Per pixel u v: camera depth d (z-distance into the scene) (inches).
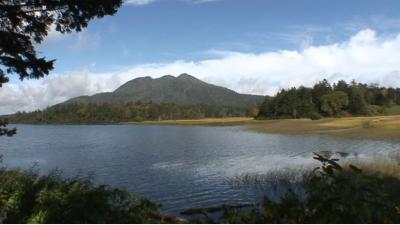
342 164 1087.6
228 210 217.8
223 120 7352.4
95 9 464.1
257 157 1636.3
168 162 1534.2
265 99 6742.1
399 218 164.9
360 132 3019.2
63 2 457.7
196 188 968.3
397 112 6077.8
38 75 476.1
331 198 167.3
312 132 3385.8
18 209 271.7
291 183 872.3
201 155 1776.6
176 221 292.5
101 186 258.7
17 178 331.0
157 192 936.9
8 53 459.8
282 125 4532.5
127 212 255.6
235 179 1034.7
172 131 4507.9
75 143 2716.5
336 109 5615.2
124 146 2394.2
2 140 3090.6
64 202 237.6
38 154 1932.8
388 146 2020.2
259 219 194.9
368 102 6609.3
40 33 485.1
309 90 6225.4
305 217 177.8
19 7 445.4
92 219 223.5
